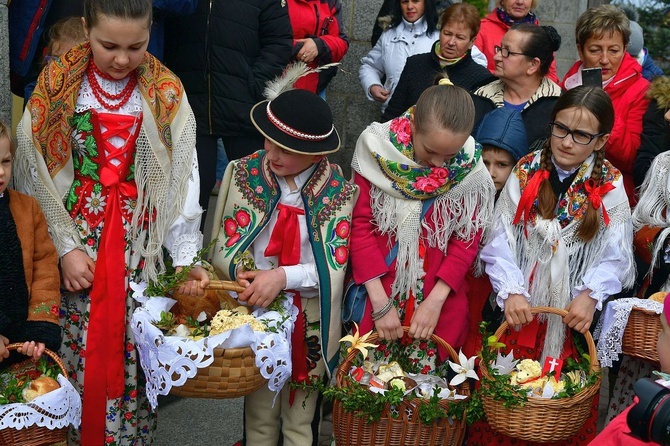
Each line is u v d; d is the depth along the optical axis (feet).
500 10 17.78
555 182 11.16
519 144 11.77
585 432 11.07
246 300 10.08
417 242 10.76
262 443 11.11
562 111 10.82
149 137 10.02
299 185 10.53
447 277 10.70
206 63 14.32
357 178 10.95
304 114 9.93
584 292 10.82
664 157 11.73
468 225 10.77
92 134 9.83
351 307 10.91
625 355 12.03
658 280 11.82
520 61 13.25
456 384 10.16
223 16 14.21
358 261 10.71
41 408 8.69
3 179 9.11
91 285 9.96
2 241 9.19
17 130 9.80
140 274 10.27
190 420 13.43
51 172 9.75
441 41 15.11
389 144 10.62
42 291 9.51
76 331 10.22
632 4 25.36
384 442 9.72
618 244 10.98
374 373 10.53
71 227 9.87
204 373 9.26
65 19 11.33
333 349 10.71
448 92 10.21
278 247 10.45
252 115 10.33
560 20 25.54
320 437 13.03
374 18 20.36
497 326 11.85
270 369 9.53
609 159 14.35
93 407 9.96
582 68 15.24
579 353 11.23
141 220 10.14
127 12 9.14
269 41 14.73
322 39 16.33
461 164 10.59
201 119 14.53
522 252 11.29
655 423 6.05
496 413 9.78
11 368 9.52
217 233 10.80
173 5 13.42
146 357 9.48
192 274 10.26
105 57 9.40
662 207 11.69
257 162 10.60
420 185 10.53
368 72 18.53
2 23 11.23
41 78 9.73
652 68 19.31
